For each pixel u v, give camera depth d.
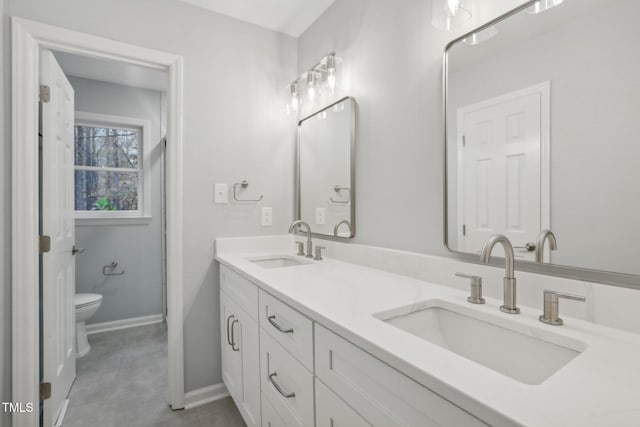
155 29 1.79
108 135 3.13
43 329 1.58
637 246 0.75
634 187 0.76
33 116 1.50
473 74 1.11
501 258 1.03
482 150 1.08
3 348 1.42
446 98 1.21
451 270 1.15
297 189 2.22
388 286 1.17
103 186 3.10
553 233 0.90
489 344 0.88
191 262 1.89
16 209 1.45
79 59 2.60
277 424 1.16
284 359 1.10
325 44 1.96
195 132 1.90
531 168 0.95
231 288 1.71
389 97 1.49
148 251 3.22
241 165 2.05
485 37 1.08
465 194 1.14
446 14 1.07
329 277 1.32
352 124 1.70
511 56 1.00
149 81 3.05
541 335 0.77
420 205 1.34
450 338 0.98
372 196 1.59
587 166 0.83
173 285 1.83
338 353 0.80
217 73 1.97
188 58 1.88
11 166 1.45
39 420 1.58
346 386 0.77
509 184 1.00
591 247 0.83
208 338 1.94
